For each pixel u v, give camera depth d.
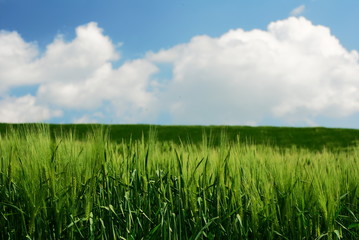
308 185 3.06
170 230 2.53
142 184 2.89
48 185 2.59
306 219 2.81
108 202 2.78
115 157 3.23
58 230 2.52
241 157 3.39
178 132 21.94
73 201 2.56
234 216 2.76
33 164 2.69
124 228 2.66
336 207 2.86
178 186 2.86
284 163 3.54
